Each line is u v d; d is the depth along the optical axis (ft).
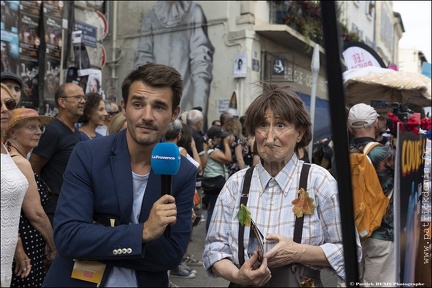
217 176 19.60
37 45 24.31
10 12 22.34
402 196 4.52
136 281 6.12
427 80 17.99
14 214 8.34
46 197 10.54
